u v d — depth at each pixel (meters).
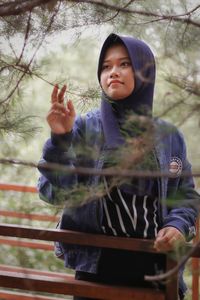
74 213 2.54
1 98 2.79
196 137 1.71
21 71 2.75
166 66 1.91
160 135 1.66
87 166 2.22
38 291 2.69
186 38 2.17
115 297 2.57
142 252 2.56
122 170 1.70
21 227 2.57
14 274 2.74
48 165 1.83
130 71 2.42
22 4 2.42
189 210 2.50
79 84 2.87
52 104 2.25
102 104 2.45
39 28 2.71
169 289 2.51
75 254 2.62
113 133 2.27
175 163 2.43
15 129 2.76
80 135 2.34
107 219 2.51
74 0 2.48
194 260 2.62
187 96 1.69
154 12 2.48
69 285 2.64
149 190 2.46
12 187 3.51
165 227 2.45
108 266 2.59
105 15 2.68
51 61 2.85
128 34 2.65
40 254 3.60
